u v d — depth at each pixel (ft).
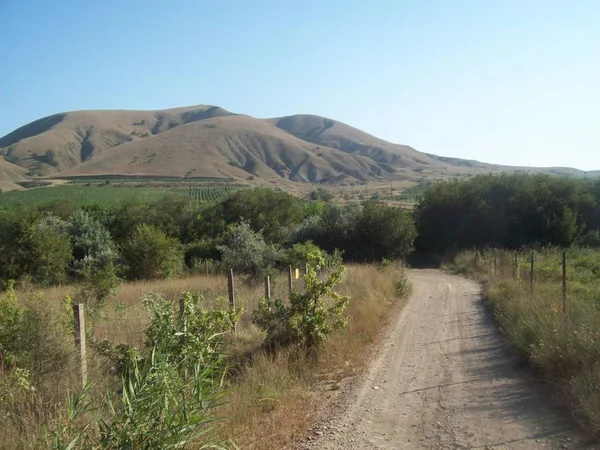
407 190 375.25
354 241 119.96
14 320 22.07
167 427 12.39
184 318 20.84
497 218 132.77
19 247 83.35
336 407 22.31
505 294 49.90
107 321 34.99
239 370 25.84
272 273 74.84
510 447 17.13
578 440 17.16
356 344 32.65
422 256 137.49
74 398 15.76
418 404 22.27
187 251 111.65
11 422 16.19
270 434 18.57
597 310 30.96
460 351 32.19
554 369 24.25
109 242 108.47
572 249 106.22
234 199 138.51
